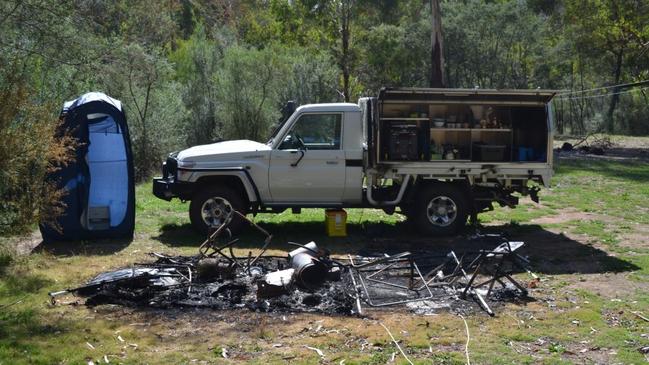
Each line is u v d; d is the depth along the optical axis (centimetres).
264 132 2533
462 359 571
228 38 3325
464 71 4772
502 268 877
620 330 647
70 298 732
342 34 3866
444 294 751
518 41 4691
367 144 1080
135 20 2372
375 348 594
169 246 1010
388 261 788
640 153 3055
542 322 667
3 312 683
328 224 1098
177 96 2291
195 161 1069
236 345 597
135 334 621
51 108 921
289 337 618
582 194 1616
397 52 4234
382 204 1099
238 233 1088
